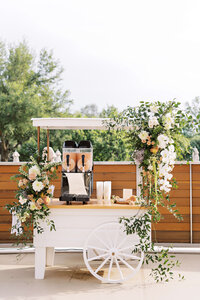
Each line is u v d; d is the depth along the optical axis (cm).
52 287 420
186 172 634
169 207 461
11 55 2008
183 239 630
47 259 508
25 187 454
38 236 447
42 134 1777
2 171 639
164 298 386
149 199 443
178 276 465
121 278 432
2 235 631
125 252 452
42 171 452
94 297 388
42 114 1847
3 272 482
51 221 437
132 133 460
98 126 475
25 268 502
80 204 455
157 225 633
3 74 1995
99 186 499
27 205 439
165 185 463
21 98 1781
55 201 481
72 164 457
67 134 1744
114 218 443
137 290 411
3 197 638
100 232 441
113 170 641
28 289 413
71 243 444
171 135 454
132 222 443
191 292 404
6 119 1764
